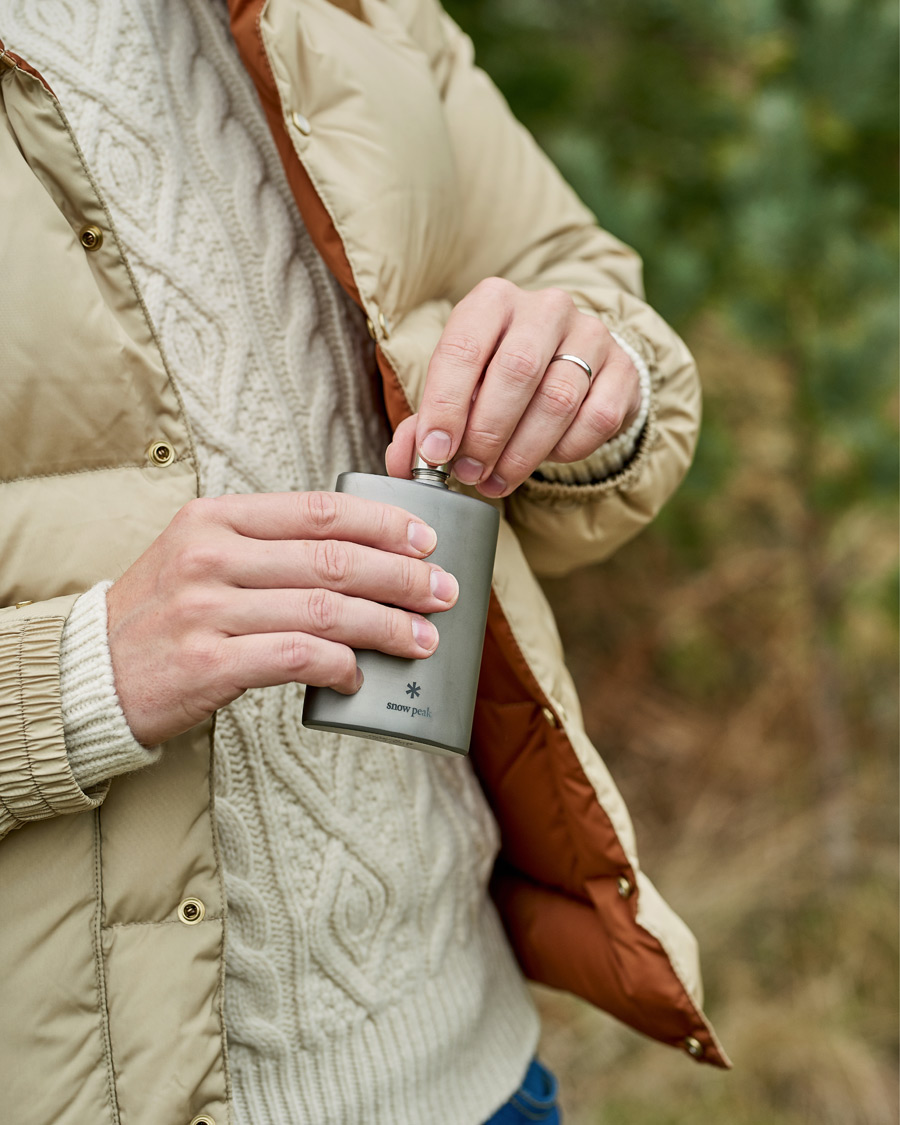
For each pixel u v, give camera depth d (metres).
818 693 2.34
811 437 1.97
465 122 1.04
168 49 0.84
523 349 0.73
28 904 0.69
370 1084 0.83
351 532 0.66
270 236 0.87
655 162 2.03
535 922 1.05
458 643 0.70
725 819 2.38
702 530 2.19
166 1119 0.70
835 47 1.75
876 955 2.15
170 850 0.72
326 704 0.68
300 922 0.80
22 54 0.79
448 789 0.93
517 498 0.93
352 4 0.95
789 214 1.74
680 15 1.87
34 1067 0.69
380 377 0.93
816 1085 1.99
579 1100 2.01
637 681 2.57
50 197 0.72
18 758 0.65
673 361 0.96
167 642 0.65
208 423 0.80
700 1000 0.96
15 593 0.71
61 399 0.72
